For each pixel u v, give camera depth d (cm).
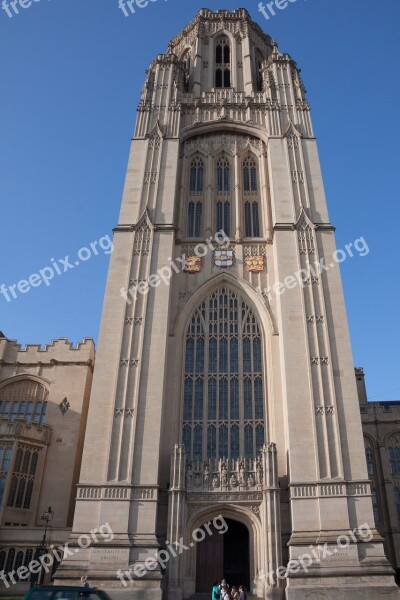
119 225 4188
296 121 4853
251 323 3991
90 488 3166
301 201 4291
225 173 4838
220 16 6312
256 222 4538
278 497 3122
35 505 4103
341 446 3234
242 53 5931
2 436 4112
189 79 5844
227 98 5238
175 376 3719
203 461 3381
